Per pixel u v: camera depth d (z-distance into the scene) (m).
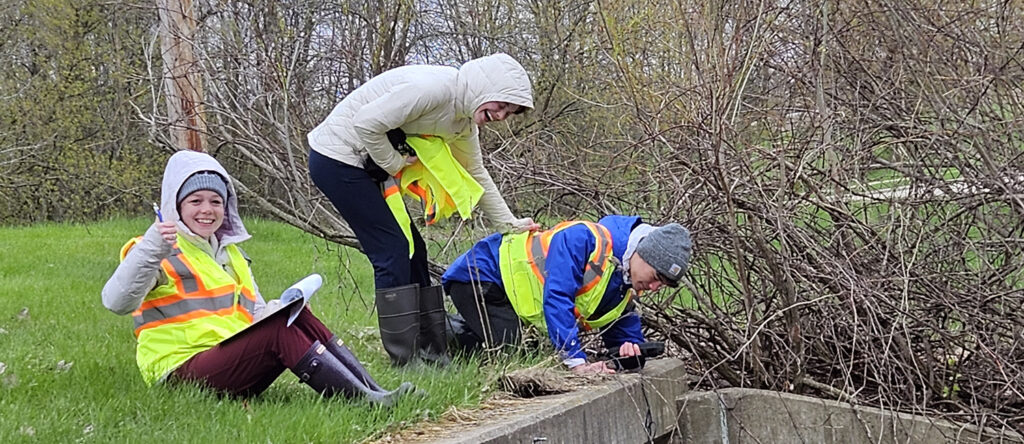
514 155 5.56
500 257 4.32
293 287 3.50
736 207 4.65
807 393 4.74
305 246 11.19
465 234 5.56
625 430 4.00
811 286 4.56
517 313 4.30
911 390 4.42
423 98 3.82
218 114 5.91
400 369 4.12
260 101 5.83
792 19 5.07
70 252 9.89
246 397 3.54
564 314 4.06
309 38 7.26
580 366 4.13
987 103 4.85
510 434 3.25
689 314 4.86
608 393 3.90
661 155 4.90
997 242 4.64
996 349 4.43
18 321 5.55
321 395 3.45
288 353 3.40
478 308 4.21
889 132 4.95
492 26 11.77
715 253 4.96
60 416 3.23
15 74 15.65
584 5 9.62
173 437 3.02
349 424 3.20
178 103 6.10
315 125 6.01
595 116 6.45
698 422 4.52
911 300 4.60
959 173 4.71
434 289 4.27
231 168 7.77
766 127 5.06
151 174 13.23
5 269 8.40
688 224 4.72
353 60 7.13
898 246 4.59
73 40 14.48
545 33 10.55
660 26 5.68
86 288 7.28
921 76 4.83
